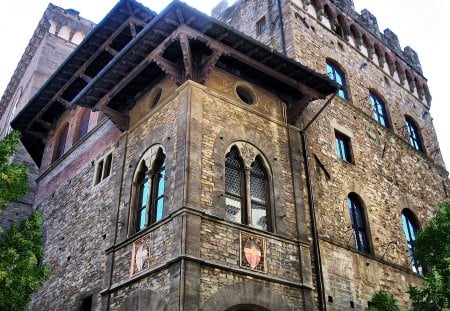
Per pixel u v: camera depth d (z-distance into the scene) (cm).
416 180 2500
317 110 2052
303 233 1623
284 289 1472
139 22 2002
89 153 2183
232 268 1373
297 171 1753
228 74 1750
